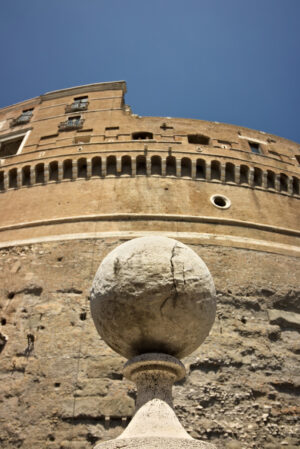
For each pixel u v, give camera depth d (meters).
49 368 15.82
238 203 24.06
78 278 19.06
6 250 21.38
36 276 19.50
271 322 18.11
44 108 33.28
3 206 24.58
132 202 23.11
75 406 14.60
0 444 13.99
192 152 25.84
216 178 25.42
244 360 16.42
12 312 18.20
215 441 13.93
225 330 17.27
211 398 14.98
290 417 15.07
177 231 21.64
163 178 24.67
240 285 19.16
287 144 31.08
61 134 29.23
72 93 34.06
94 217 22.27
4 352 16.70
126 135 27.92
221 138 28.94
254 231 22.58
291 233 23.27
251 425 14.52
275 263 20.88
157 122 29.42
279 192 25.84
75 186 24.55
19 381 15.63
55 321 17.45
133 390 14.94
